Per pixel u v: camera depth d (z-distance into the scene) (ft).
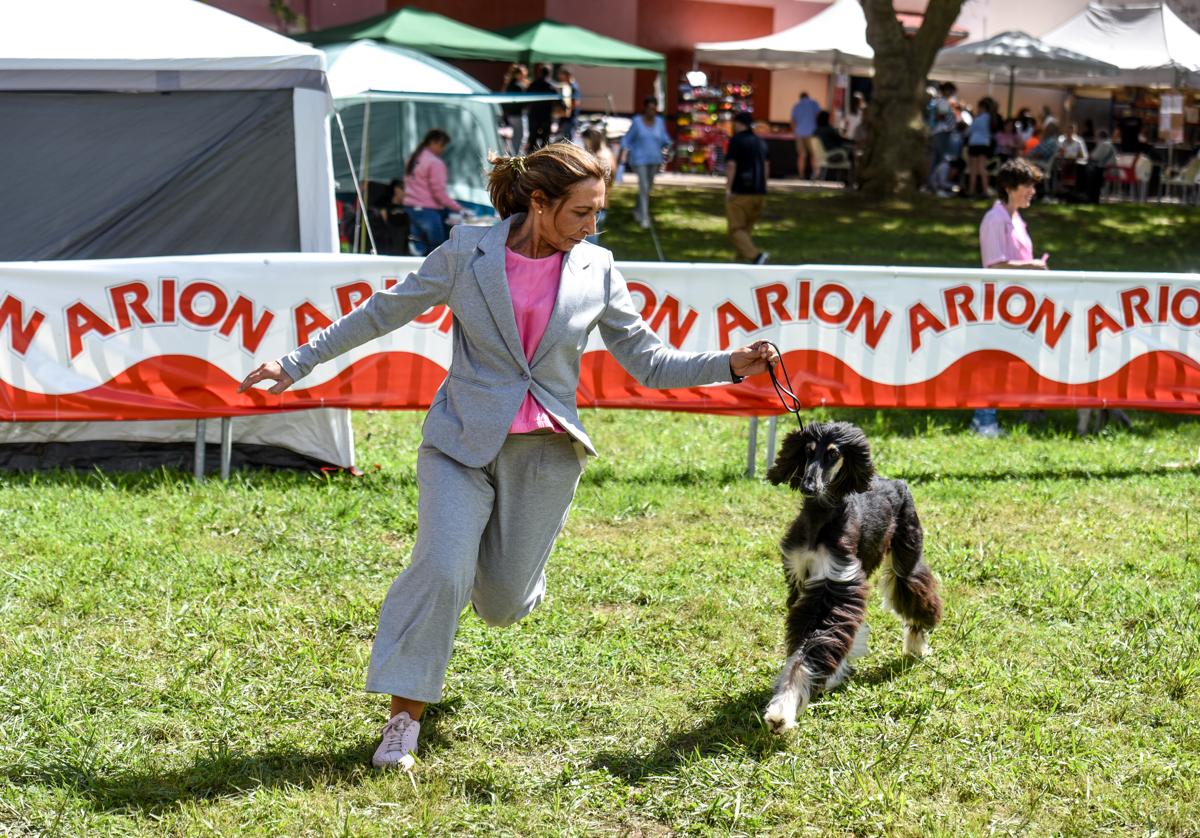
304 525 21.18
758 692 15.52
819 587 14.38
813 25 90.84
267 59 25.31
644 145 62.69
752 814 12.67
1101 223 71.67
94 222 25.35
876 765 13.66
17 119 24.88
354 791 12.79
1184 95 101.45
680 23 102.12
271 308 23.44
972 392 25.95
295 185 26.03
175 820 12.17
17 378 22.94
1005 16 111.55
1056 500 24.43
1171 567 20.38
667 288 24.52
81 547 19.45
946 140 85.46
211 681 15.26
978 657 16.71
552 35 66.49
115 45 24.93
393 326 13.05
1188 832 12.57
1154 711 15.16
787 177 96.94
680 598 18.56
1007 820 12.71
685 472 25.63
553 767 13.67
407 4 91.04
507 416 12.55
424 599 12.64
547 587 18.81
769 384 25.25
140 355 23.20
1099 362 26.35
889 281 25.27
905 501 16.17
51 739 13.58
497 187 13.08
